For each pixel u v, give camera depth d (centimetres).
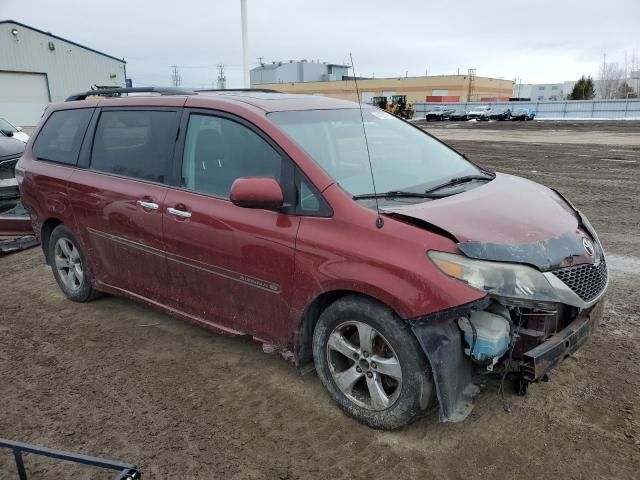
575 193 1016
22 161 536
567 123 4397
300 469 284
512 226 298
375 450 296
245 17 1962
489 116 5291
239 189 316
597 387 349
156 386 368
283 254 327
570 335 295
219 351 414
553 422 315
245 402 346
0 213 705
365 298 303
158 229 397
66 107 513
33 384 374
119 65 4028
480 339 281
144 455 298
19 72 3562
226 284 365
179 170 393
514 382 338
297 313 330
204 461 292
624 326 436
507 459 287
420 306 276
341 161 351
